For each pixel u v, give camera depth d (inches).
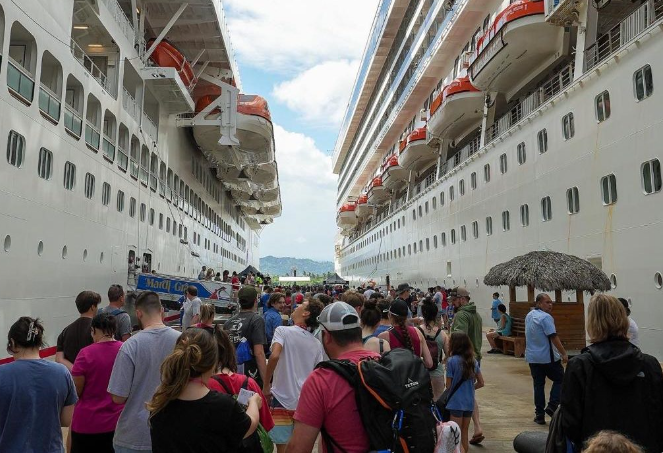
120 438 160.4
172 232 1095.6
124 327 241.1
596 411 129.1
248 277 1267.2
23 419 141.3
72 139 587.8
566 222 725.9
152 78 869.8
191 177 1314.0
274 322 312.7
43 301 514.6
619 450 88.1
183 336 126.3
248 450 133.2
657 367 133.3
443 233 1302.9
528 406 375.6
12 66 462.6
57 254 547.5
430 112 1291.8
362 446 107.5
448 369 238.5
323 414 110.1
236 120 1133.1
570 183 716.7
